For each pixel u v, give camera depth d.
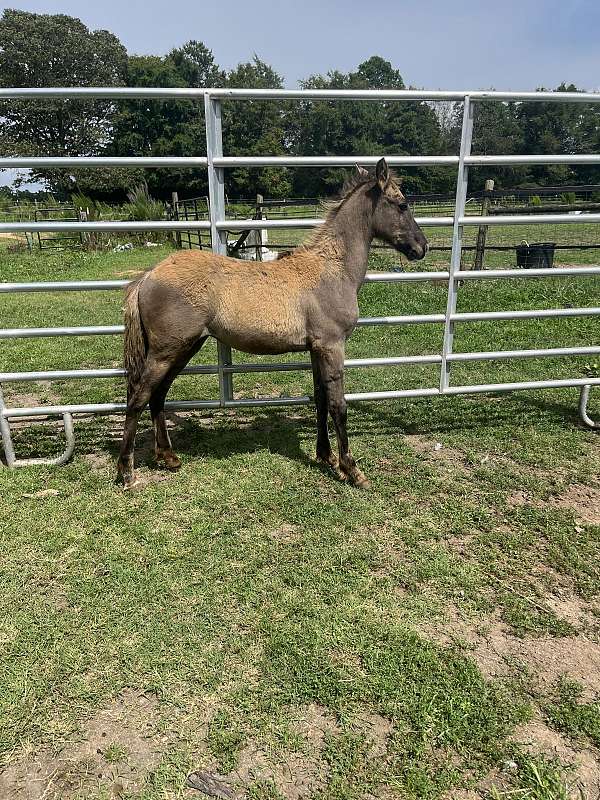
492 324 7.44
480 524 3.09
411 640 2.25
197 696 2.00
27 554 2.80
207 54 51.88
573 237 16.39
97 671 2.11
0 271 12.06
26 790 1.68
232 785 1.69
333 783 1.69
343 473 3.52
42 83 44.56
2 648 2.21
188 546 2.87
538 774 1.71
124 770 1.74
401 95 3.47
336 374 3.39
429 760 1.76
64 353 6.44
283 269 3.30
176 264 3.15
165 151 39.22
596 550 2.86
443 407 4.80
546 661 2.17
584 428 4.36
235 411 4.73
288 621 2.36
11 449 3.71
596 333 6.92
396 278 3.82
